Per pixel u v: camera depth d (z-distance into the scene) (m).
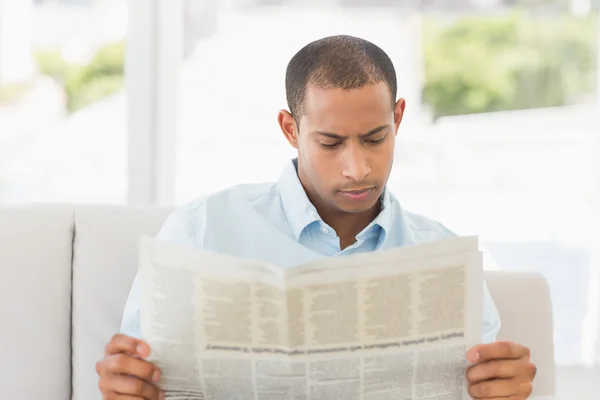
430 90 2.74
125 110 2.00
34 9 2.10
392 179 2.50
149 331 1.00
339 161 1.12
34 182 2.14
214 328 0.98
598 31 2.49
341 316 0.96
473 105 2.72
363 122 1.09
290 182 1.27
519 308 1.35
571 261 2.34
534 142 2.49
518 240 2.43
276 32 2.29
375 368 1.00
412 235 1.30
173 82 2.03
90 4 2.13
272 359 0.98
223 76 2.26
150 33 1.97
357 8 2.46
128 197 2.01
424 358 1.01
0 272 1.29
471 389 1.07
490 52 2.71
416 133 2.52
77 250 1.34
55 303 1.32
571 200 2.40
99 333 1.32
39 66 2.12
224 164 2.26
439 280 0.99
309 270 0.95
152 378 1.02
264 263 0.95
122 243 1.34
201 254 0.97
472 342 1.02
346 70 1.10
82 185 2.15
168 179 2.05
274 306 0.96
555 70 2.58
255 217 1.27
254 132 2.27
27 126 2.12
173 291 0.98
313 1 2.35
